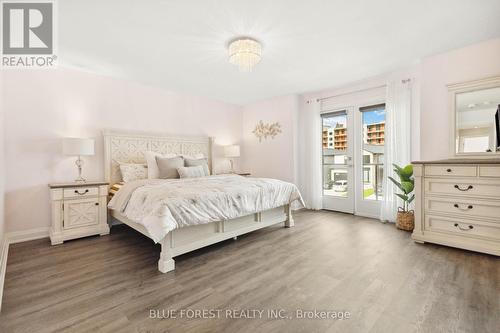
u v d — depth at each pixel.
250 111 5.44
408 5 2.00
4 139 2.78
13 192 2.85
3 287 1.79
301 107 4.84
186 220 2.21
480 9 2.06
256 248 2.62
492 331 1.30
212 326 1.37
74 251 2.54
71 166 3.26
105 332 1.32
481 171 2.34
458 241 2.46
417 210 2.74
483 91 2.70
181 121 4.50
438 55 2.95
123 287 1.80
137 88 3.91
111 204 3.04
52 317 1.45
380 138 3.89
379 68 3.42
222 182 3.11
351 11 2.07
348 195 4.28
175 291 1.75
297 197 3.47
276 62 3.14
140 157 3.88
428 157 3.04
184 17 2.12
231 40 2.55
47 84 3.09
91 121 3.44
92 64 3.13
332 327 1.35
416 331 1.31
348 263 2.21
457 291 1.71
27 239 2.91
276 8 2.01
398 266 2.13
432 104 3.00
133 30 2.32
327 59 3.07
